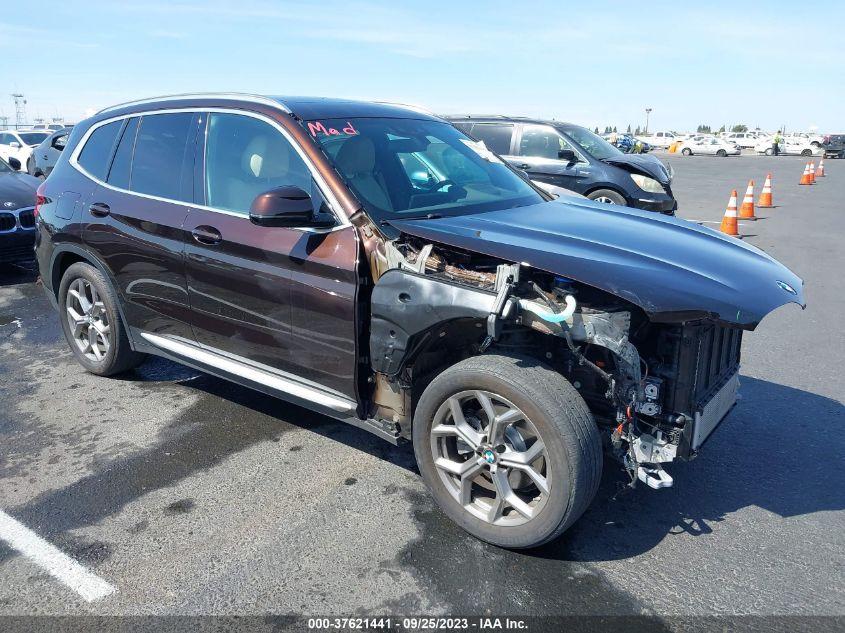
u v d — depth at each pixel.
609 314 2.59
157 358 5.29
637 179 10.83
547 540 2.74
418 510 3.20
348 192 3.18
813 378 4.93
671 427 2.78
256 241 3.38
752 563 2.83
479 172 3.97
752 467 3.64
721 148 50.03
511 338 2.97
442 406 2.92
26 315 6.52
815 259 9.29
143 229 3.98
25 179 8.22
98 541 2.97
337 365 3.21
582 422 2.61
